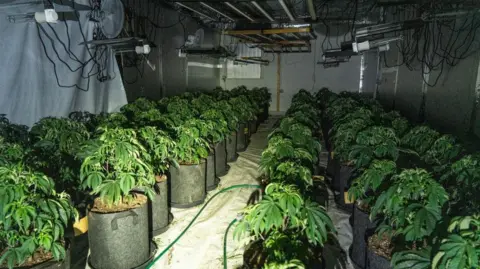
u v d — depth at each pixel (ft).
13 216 6.04
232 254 9.10
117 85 17.31
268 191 6.61
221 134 14.99
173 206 11.91
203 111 16.89
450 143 9.18
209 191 13.67
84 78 15.03
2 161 7.25
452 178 8.38
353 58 36.83
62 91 13.79
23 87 12.10
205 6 18.06
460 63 13.78
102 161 8.07
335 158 13.30
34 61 12.41
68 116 14.15
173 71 26.68
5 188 6.10
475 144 9.46
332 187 13.96
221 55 30.27
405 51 21.90
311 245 6.77
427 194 6.56
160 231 10.09
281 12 26.16
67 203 7.14
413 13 19.81
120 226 7.80
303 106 18.54
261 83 40.09
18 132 10.96
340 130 12.76
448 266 4.64
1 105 11.42
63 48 13.71
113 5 14.26
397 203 6.69
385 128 10.88
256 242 6.77
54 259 6.67
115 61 17.08
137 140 9.18
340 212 11.83
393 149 9.64
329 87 38.17
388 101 26.66
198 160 12.03
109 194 7.58
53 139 10.43
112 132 8.29
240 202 12.57
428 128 10.90
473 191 7.11
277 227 6.15
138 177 8.37
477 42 12.38
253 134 27.07
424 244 6.59
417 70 19.43
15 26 11.58
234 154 18.39
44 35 12.76
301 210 6.23
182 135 11.55
